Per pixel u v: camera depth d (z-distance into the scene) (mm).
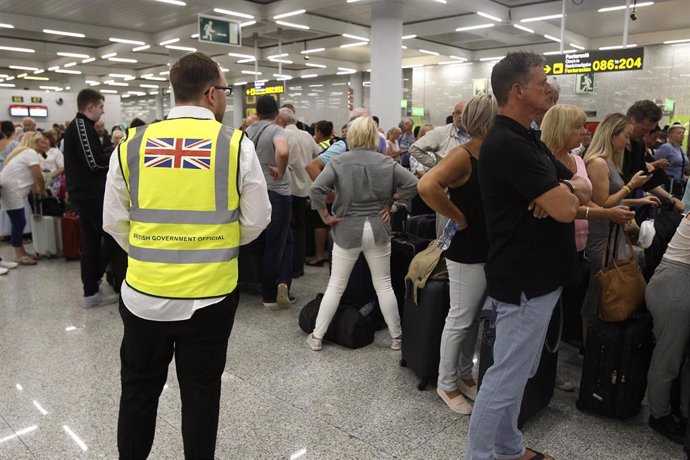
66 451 2275
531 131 1818
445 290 2719
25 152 5574
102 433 2416
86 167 3990
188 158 1636
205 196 1641
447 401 2625
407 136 9258
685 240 2252
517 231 1759
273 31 14000
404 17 12328
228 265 1688
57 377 2982
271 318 3992
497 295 1819
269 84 14359
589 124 6941
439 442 2342
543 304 1783
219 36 10375
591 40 14406
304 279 5062
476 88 15789
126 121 33500
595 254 2918
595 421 2523
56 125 10680
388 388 2855
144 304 1636
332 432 2422
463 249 2434
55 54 17031
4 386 2869
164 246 1631
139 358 1723
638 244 2961
